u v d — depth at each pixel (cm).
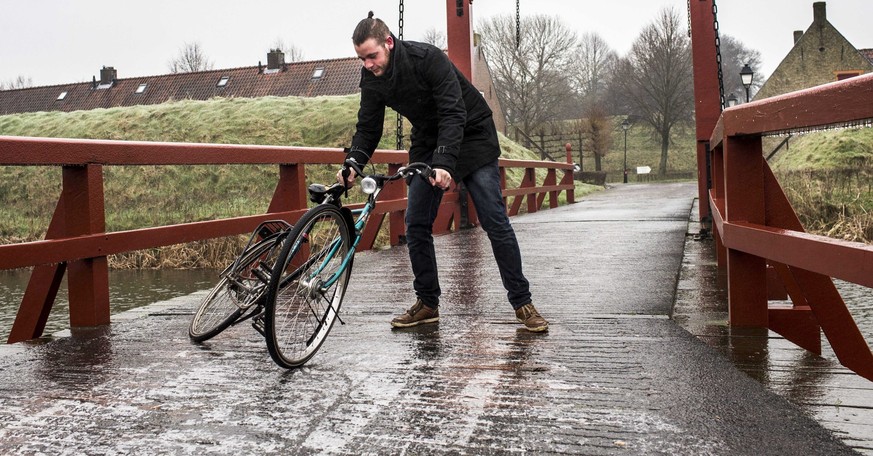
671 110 5631
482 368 279
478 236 852
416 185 355
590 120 5381
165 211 1828
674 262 571
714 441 196
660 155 6425
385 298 444
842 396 230
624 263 575
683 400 231
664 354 291
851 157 2270
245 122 2473
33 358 305
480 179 346
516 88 5900
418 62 320
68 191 363
